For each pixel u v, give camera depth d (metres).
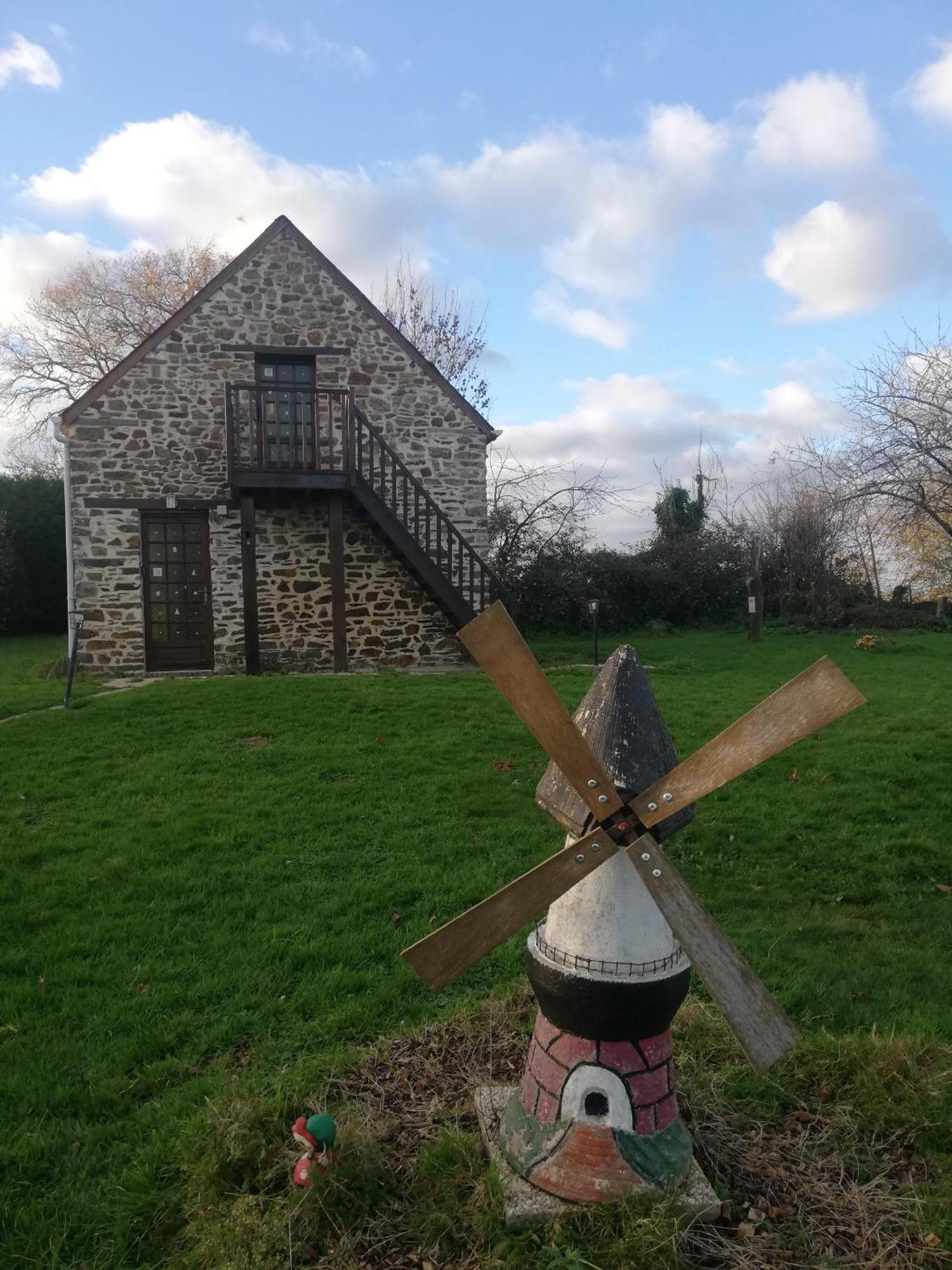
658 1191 2.63
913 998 4.09
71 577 14.12
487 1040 3.77
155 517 14.44
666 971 2.63
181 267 30.41
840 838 6.28
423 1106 3.34
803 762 8.13
